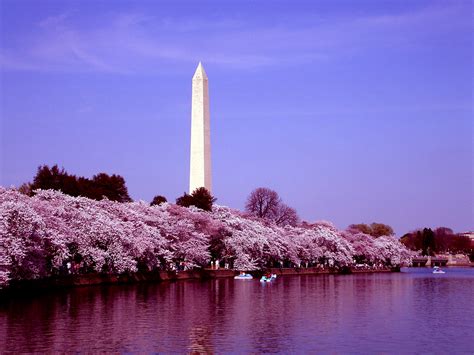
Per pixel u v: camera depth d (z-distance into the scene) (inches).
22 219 2989.7
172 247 4746.6
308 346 1753.2
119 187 5920.3
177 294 3230.8
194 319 2242.9
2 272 2652.6
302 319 2287.2
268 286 4101.9
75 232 3673.7
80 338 1831.9
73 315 2288.4
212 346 1738.4
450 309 2677.2
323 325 2135.8
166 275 4598.9
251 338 1861.5
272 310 2564.0
